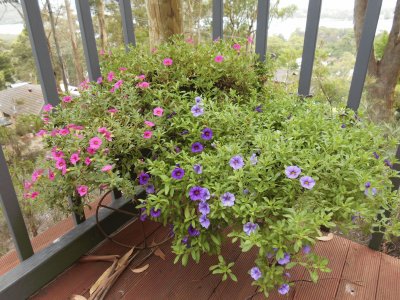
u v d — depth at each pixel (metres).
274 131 0.68
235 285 0.73
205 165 0.61
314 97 0.85
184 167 0.61
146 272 0.77
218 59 0.85
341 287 0.73
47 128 0.69
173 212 0.64
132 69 0.85
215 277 0.76
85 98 0.75
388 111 1.75
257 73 0.93
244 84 0.89
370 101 1.78
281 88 0.94
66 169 0.60
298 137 0.67
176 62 0.88
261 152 0.62
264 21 0.88
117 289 0.73
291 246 0.54
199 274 0.77
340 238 0.88
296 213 0.53
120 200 0.92
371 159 0.61
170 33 1.07
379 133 0.69
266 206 0.54
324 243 0.86
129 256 0.81
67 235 0.79
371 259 0.81
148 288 0.73
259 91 0.93
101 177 0.61
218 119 0.71
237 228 0.59
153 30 1.07
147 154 0.75
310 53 0.82
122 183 0.63
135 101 0.74
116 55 0.91
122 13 0.91
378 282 0.75
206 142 0.70
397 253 0.97
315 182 0.56
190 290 0.73
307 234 0.52
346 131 0.69
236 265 0.78
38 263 0.71
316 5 0.77
